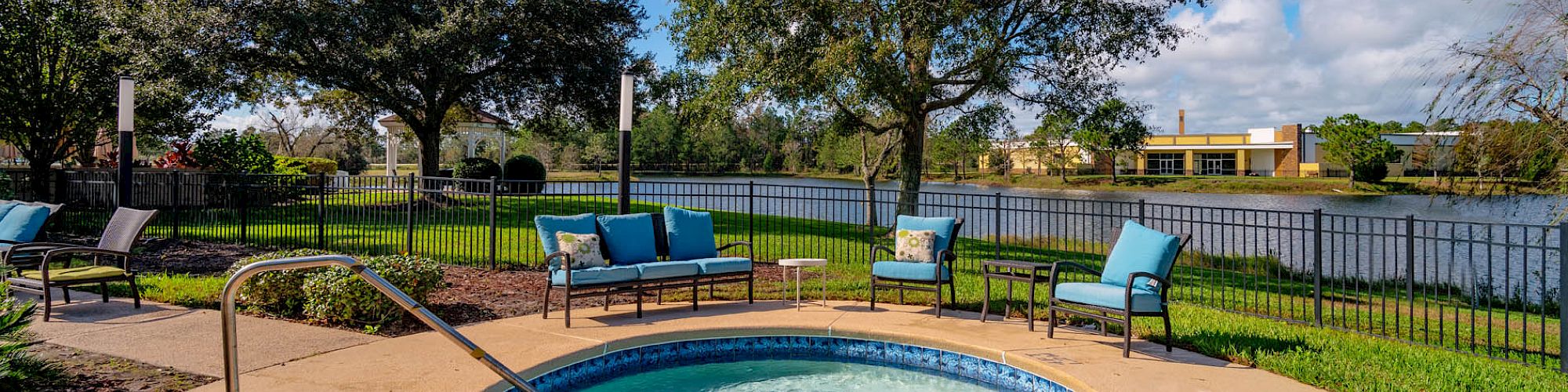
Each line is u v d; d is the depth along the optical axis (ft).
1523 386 14.64
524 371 14.76
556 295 23.94
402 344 16.65
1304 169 163.22
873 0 39.60
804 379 16.98
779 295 24.72
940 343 18.08
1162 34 43.60
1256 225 22.50
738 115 46.34
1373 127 129.49
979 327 19.84
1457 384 14.66
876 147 75.20
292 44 48.01
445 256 32.01
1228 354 16.63
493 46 50.42
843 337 19.31
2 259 19.94
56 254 18.88
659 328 18.88
